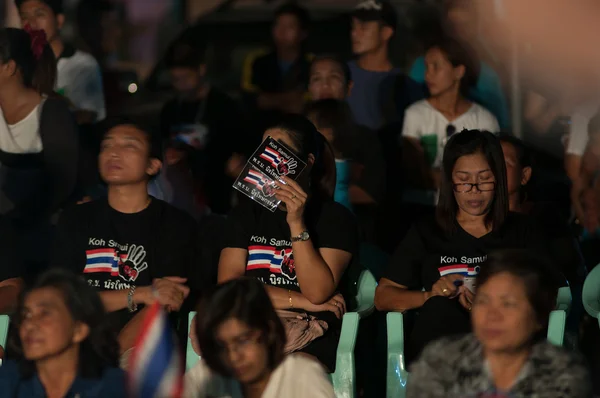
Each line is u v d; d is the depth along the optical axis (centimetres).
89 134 1207
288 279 911
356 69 1331
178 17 1839
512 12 1331
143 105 1464
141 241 942
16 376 741
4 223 997
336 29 1602
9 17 1516
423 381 714
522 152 1020
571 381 682
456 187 908
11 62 1107
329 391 696
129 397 700
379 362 1004
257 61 1460
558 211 1037
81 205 962
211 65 1588
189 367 884
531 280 692
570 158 1205
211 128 1305
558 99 1308
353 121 1201
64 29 1557
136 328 886
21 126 1120
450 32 1322
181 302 912
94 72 1362
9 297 969
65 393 727
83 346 731
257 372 687
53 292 720
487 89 1323
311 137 922
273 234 921
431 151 1222
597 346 980
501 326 688
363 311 923
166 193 1212
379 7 1314
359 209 1189
